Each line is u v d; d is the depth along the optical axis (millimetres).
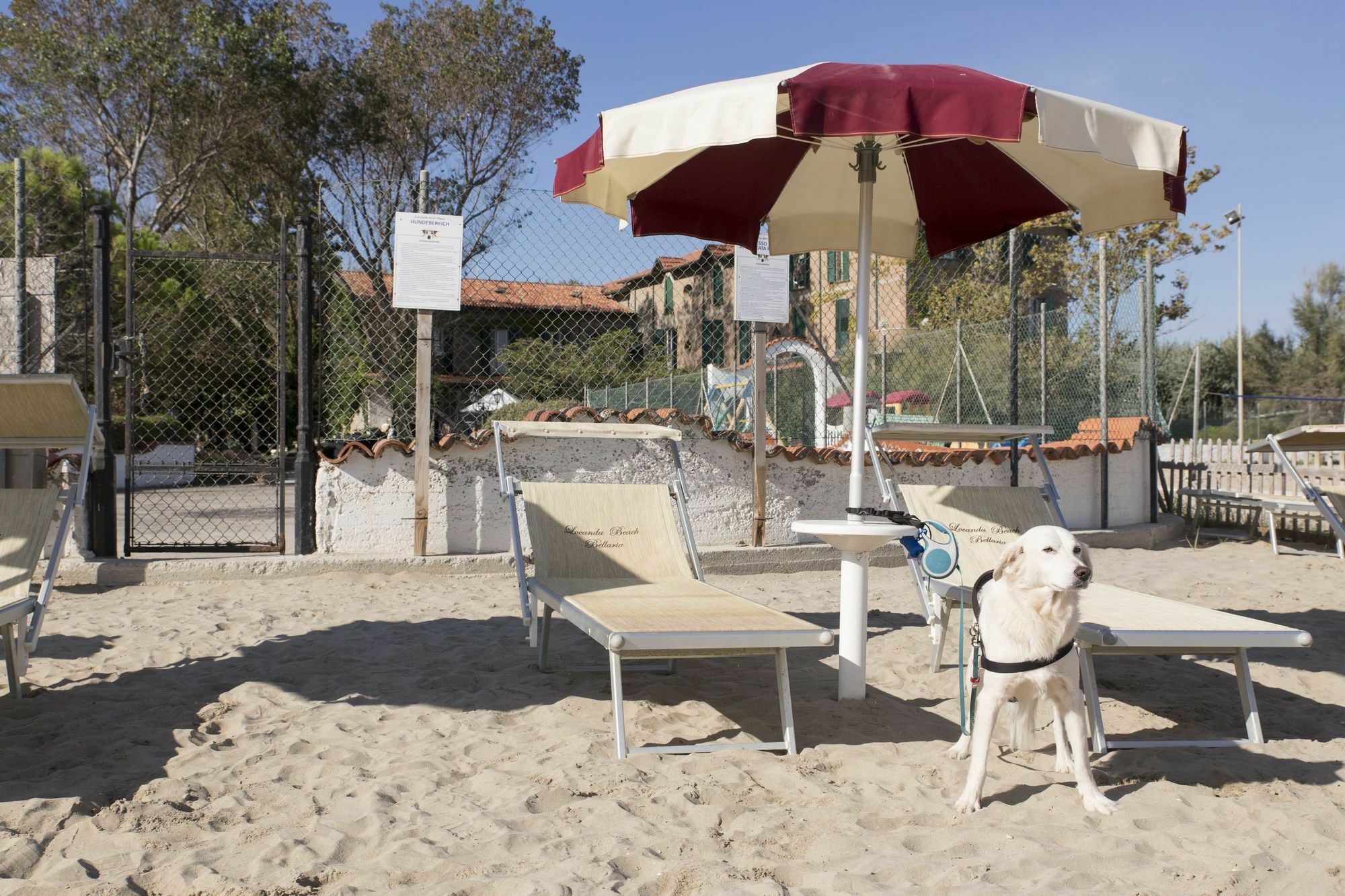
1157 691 4555
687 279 9773
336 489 7629
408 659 4973
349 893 2416
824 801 3082
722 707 4188
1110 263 19422
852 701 4215
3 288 7887
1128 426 10828
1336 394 35188
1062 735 3430
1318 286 37344
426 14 30766
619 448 8109
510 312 9703
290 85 28094
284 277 7707
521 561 4664
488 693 4340
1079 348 11469
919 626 5930
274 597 6609
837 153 4930
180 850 2686
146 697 4227
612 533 4930
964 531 4984
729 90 3396
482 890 2432
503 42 30578
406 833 2785
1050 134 3273
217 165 29484
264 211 30406
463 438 7750
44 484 6020
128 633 5488
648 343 10047
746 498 8461
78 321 11094
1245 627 3607
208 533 10516
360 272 9859
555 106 31422
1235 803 3057
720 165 4855
